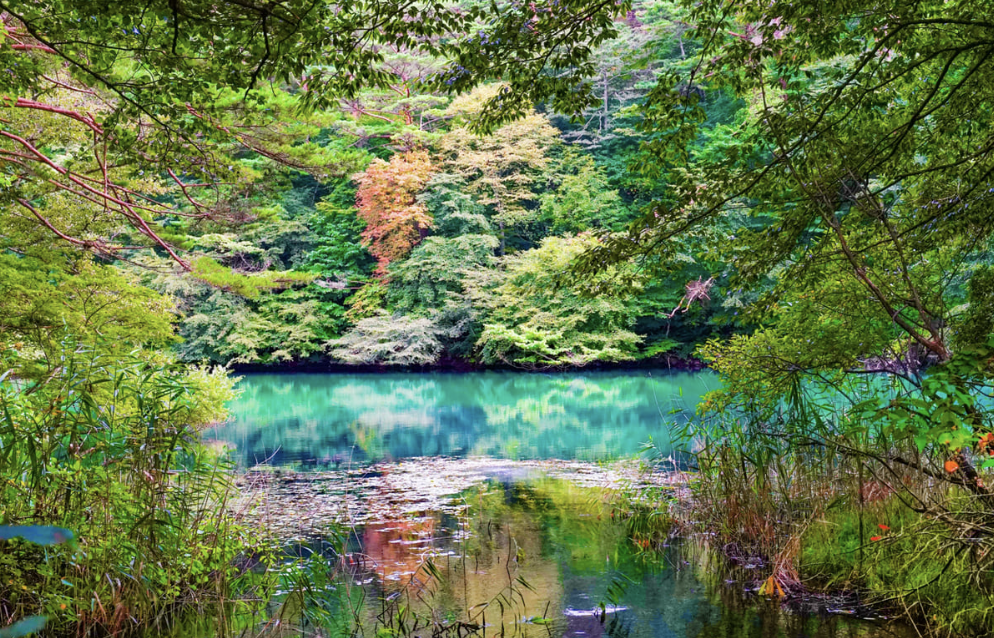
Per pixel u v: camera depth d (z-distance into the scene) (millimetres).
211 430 11727
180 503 4285
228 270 8758
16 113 7078
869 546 4145
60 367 4129
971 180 4340
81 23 3760
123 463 4023
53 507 3738
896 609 3859
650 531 5531
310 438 10883
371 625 3842
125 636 3676
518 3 3824
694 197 4414
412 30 3695
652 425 11898
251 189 8062
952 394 3125
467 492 7031
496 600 4180
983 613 3422
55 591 3568
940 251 4922
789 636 3598
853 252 4672
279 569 4582
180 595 4125
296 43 3697
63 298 6293
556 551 5109
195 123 5145
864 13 4078
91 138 7266
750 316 5266
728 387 5352
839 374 5109
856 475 4652
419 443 10344
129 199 8164
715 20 4441
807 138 4262
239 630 3771
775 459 5027
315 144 7598
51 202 7570
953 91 3818
